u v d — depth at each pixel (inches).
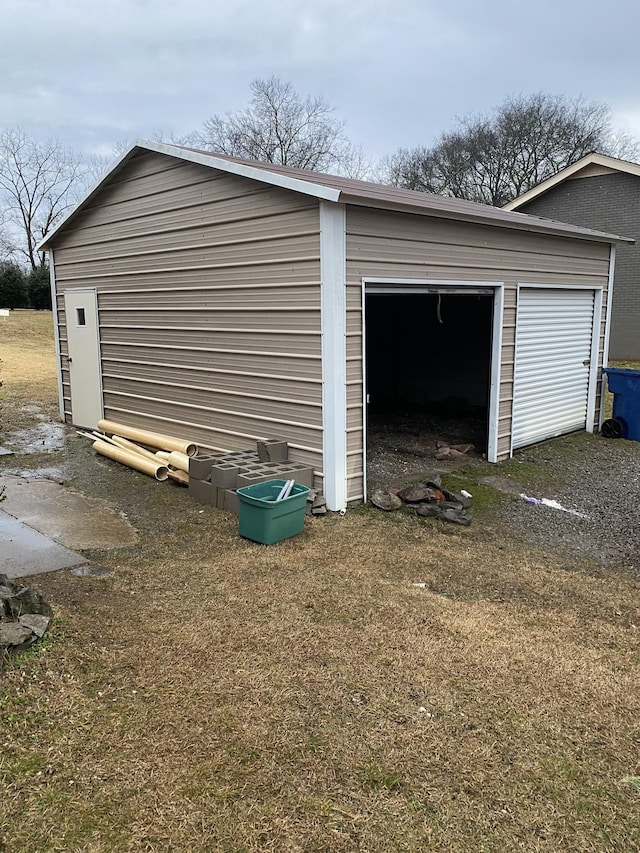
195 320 294.7
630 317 669.9
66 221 373.4
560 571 195.5
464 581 182.7
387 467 303.0
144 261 324.2
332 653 136.1
